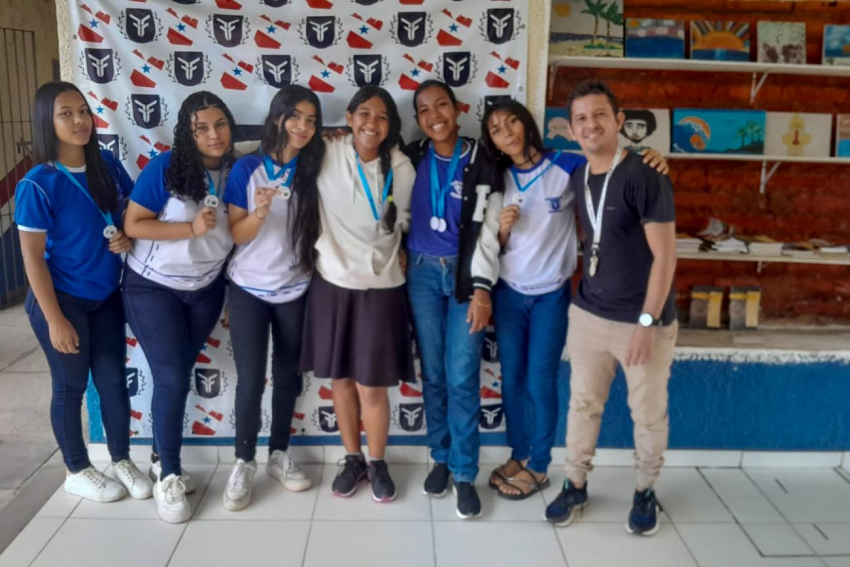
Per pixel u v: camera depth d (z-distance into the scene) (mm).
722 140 3076
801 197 3254
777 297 3293
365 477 2756
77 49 2574
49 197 2234
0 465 2889
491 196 2383
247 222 2293
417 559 2293
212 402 2859
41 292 2277
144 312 2404
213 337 2795
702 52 2979
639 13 3033
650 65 2896
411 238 2480
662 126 3062
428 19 2607
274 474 2764
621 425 2926
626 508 2631
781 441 2947
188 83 2627
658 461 2389
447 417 2633
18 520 2477
